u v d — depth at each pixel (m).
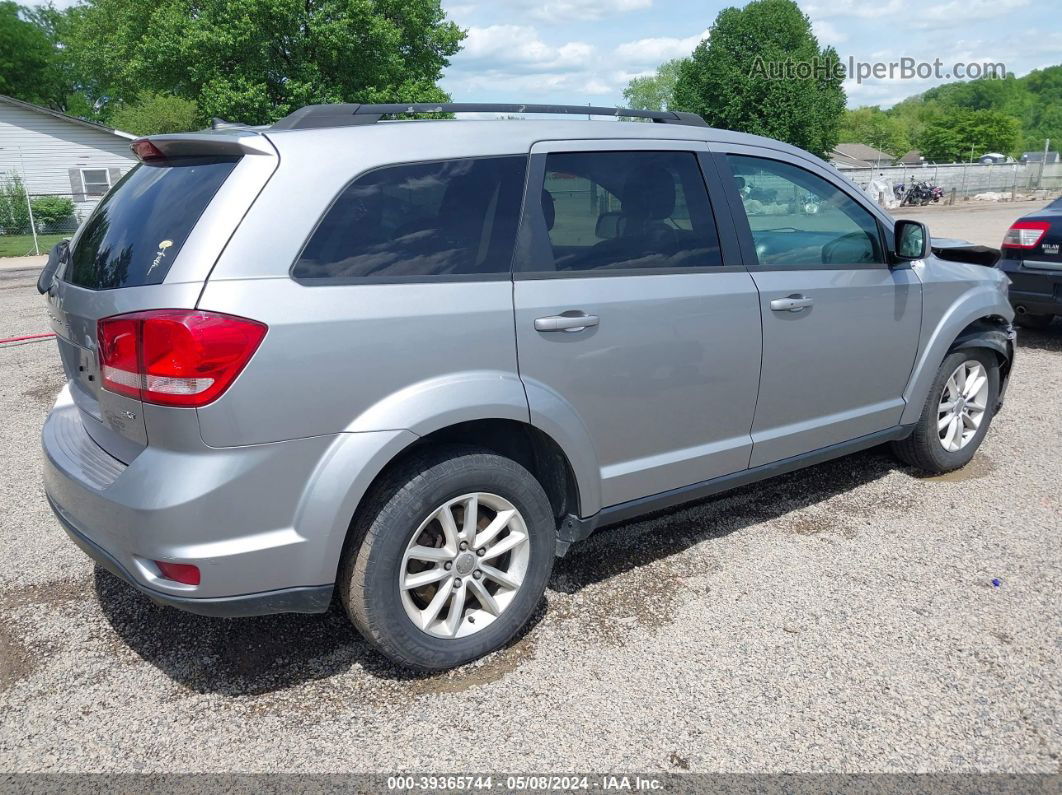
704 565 3.57
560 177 2.96
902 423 4.21
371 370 2.47
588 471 3.00
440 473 2.62
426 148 2.71
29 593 3.39
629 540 3.83
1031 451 4.93
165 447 2.33
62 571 3.58
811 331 3.61
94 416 2.71
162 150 2.74
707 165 3.38
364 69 29.91
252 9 26.78
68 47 54.16
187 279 2.30
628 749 2.43
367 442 2.47
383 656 2.89
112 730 2.54
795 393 3.63
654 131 3.28
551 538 2.96
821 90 47.97
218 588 2.36
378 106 2.77
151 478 2.32
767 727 2.52
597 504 3.09
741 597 3.29
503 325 2.71
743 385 3.42
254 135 2.52
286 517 2.42
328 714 2.61
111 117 54.28
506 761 2.39
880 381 4.01
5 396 6.47
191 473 2.29
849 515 4.06
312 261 2.44
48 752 2.44
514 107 3.02
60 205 29.89
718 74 47.84
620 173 3.11
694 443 3.35
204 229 2.36
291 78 28.75
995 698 2.64
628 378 3.04
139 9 33.28
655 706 2.62
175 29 28.12
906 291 3.99
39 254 22.48
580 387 2.92
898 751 2.41
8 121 30.23
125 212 2.71
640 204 3.15
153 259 2.42
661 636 3.02
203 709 2.64
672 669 2.82
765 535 3.86
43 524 4.07
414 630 2.68
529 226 2.85
